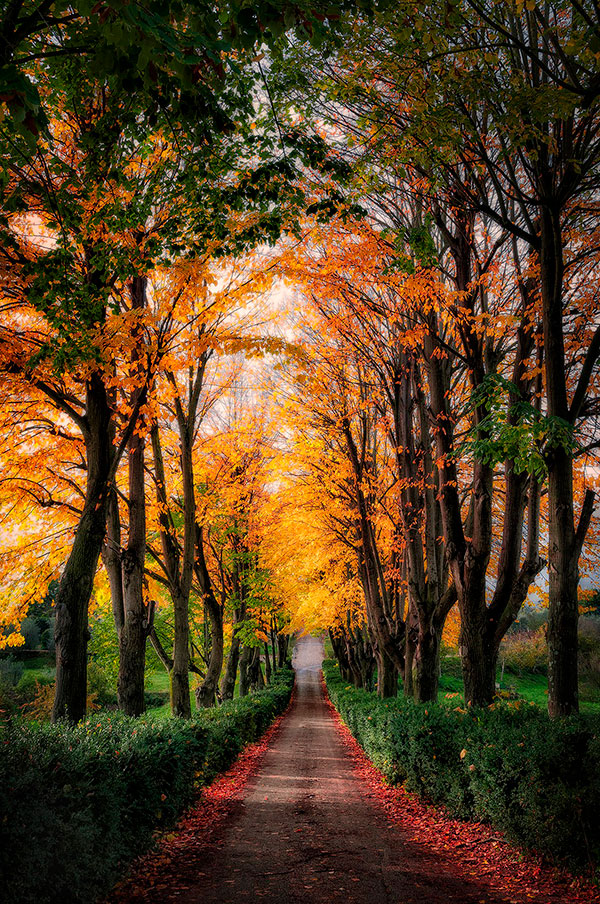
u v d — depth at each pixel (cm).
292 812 804
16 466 1049
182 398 1198
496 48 568
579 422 904
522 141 563
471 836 655
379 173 734
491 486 862
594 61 538
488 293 914
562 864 505
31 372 776
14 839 328
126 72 359
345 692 2567
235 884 498
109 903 440
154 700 3766
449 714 854
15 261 676
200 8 321
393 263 760
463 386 1126
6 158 564
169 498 1272
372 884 502
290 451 1566
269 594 2002
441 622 1105
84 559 769
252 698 1956
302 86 622
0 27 332
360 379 1208
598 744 493
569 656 646
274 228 671
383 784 1049
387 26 519
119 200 649
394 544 1398
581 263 820
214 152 598
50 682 2919
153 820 575
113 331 681
